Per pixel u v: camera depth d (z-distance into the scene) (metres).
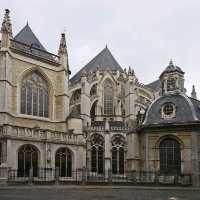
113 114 81.62
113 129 70.94
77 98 80.44
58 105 62.69
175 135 41.22
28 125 57.16
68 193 30.34
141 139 44.28
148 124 42.72
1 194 28.84
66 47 65.44
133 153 44.56
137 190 34.00
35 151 50.59
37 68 60.12
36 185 40.53
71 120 60.50
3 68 53.84
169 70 46.31
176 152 41.12
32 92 59.25
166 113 42.75
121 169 69.62
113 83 83.25
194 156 39.78
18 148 48.19
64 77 63.28
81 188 36.34
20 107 56.84
